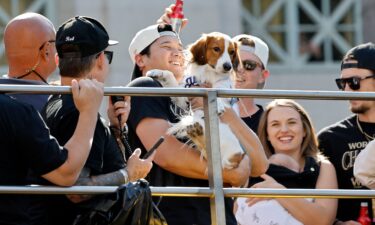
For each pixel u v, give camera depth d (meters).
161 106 13.14
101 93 11.82
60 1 28.58
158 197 13.09
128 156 12.99
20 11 28.86
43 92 11.74
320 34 30.83
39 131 11.55
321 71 30.67
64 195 12.12
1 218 11.73
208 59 13.23
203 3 28.47
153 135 12.93
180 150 12.88
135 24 27.98
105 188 11.79
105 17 27.98
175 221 12.98
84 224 11.75
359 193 12.66
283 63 30.52
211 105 12.35
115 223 11.61
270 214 14.55
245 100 16.02
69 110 12.02
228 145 12.94
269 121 15.21
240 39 16.28
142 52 14.21
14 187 11.56
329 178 14.96
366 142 15.31
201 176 12.91
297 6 30.69
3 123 11.48
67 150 11.58
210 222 13.01
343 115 29.28
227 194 12.36
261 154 13.30
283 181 14.88
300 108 15.26
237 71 13.98
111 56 12.71
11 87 11.70
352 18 31.00
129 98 12.89
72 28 12.35
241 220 14.62
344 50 30.86
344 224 14.88
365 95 12.62
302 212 14.52
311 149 15.17
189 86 13.25
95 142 11.98
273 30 30.50
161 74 13.45
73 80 11.76
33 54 13.70
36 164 11.53
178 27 14.93
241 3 30.19
